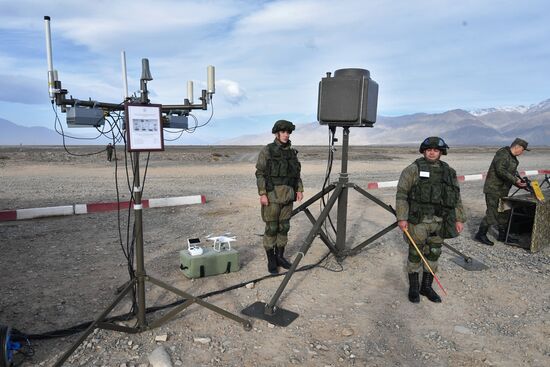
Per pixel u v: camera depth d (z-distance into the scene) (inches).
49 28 116.6
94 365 120.5
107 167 751.7
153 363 120.3
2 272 198.2
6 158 848.3
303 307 165.2
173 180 583.2
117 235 270.2
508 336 143.5
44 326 144.9
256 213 349.1
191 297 142.5
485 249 253.0
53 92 117.9
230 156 1066.1
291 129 194.4
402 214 167.3
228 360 124.9
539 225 245.6
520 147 245.0
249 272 205.8
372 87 196.4
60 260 217.6
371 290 184.7
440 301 171.6
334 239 270.7
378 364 124.6
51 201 390.6
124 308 160.9
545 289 187.2
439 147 160.6
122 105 129.8
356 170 775.1
